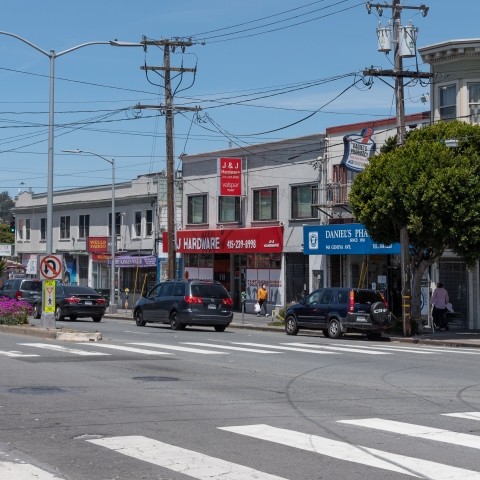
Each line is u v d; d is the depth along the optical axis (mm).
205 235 47000
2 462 8734
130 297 54531
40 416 11430
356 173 37031
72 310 36656
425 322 33719
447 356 21922
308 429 10711
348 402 13047
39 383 14742
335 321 28844
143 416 11500
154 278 52156
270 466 8641
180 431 10469
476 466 8695
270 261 43031
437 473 8359
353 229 36156
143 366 17719
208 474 8273
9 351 20688
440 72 33500
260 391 14141
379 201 28391
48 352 20500
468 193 27297
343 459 8984
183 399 13086
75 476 8195
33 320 36750
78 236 61812
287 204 41562
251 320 39562
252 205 44188
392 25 29703
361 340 28969
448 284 33531
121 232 56938
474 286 32812
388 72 29297
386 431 10617
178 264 50469
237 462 8805
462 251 28094
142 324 34312
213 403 12742
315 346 24297
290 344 24969
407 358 20906
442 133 28969
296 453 9266
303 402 12984
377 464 8758
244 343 24922
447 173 27078
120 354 20250
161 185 52312
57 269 26484
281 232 41531
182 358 19609
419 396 13859
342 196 37750
